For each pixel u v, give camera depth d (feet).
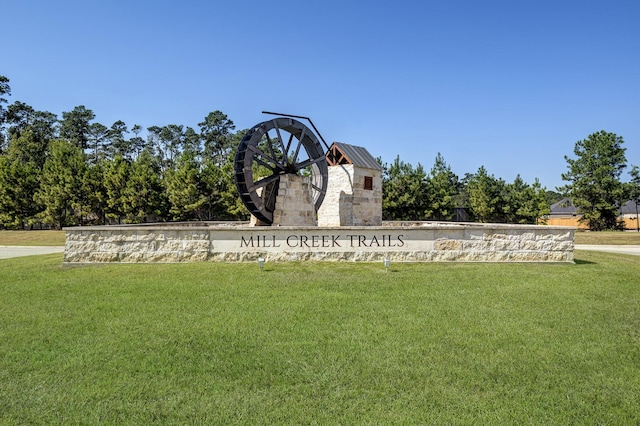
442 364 17.60
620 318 23.77
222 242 39.50
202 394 15.23
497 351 18.95
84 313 24.38
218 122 279.28
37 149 194.18
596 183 146.82
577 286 31.24
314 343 19.70
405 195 138.72
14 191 133.28
